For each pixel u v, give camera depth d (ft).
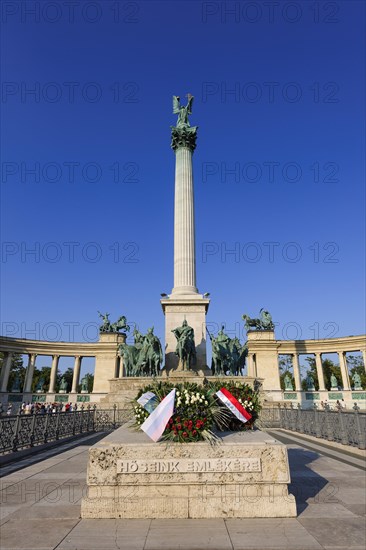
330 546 18.31
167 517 22.57
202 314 130.21
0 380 222.48
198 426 24.80
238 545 18.51
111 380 121.19
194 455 23.68
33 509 24.72
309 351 247.91
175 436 24.77
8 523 21.95
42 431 58.39
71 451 55.11
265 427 97.96
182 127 157.58
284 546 18.35
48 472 38.22
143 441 25.04
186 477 23.26
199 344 127.54
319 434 67.31
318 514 23.24
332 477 34.40
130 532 20.35
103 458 23.71
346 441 54.39
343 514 23.24
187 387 28.58
